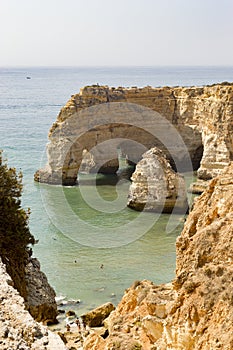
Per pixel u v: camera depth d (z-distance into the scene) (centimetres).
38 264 3762
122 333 1877
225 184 1831
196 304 1467
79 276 4406
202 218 1836
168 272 4478
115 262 4744
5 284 1748
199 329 1428
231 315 1345
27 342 1403
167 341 1539
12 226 3366
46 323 3306
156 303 1816
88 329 2994
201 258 1570
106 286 4209
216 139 8044
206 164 8056
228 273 1452
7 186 3531
